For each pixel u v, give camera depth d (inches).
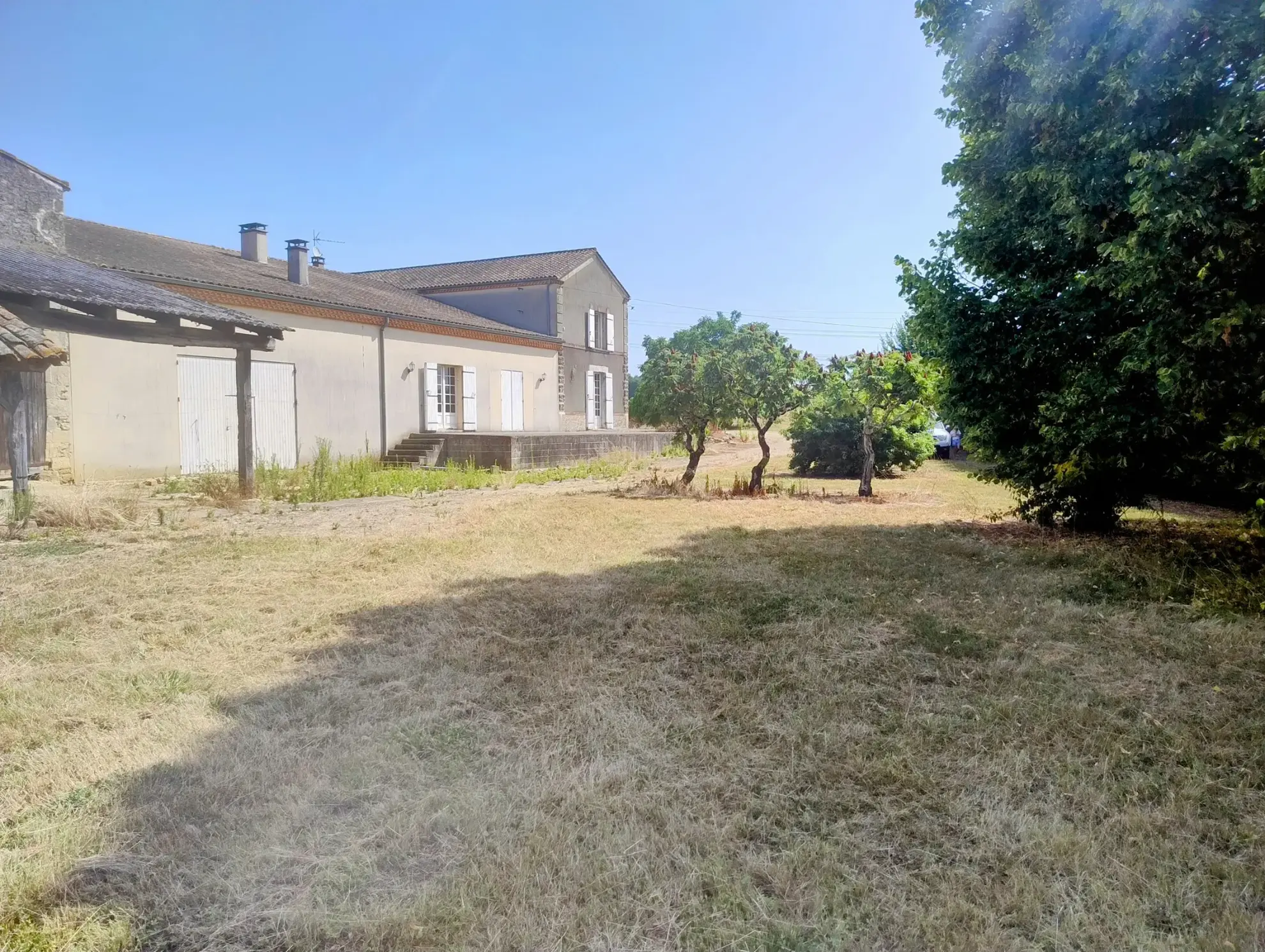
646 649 149.5
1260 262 155.7
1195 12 159.9
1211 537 261.3
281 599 190.1
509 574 216.8
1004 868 78.9
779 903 73.7
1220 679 130.7
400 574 219.0
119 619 171.6
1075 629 159.8
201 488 422.0
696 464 461.7
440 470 591.5
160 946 68.4
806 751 104.9
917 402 407.2
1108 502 272.5
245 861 79.7
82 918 71.7
